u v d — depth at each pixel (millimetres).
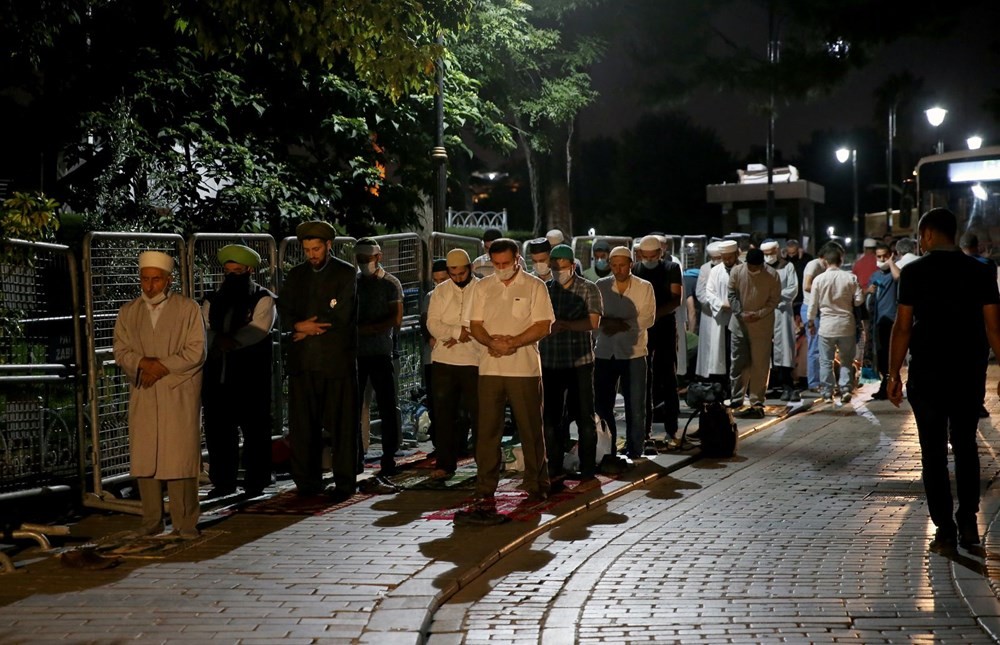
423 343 10219
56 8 12961
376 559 6691
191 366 7180
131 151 14094
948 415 6809
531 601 5926
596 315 9016
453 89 17703
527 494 8430
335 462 8570
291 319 8625
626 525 7707
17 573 6496
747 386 13289
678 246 17781
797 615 5496
